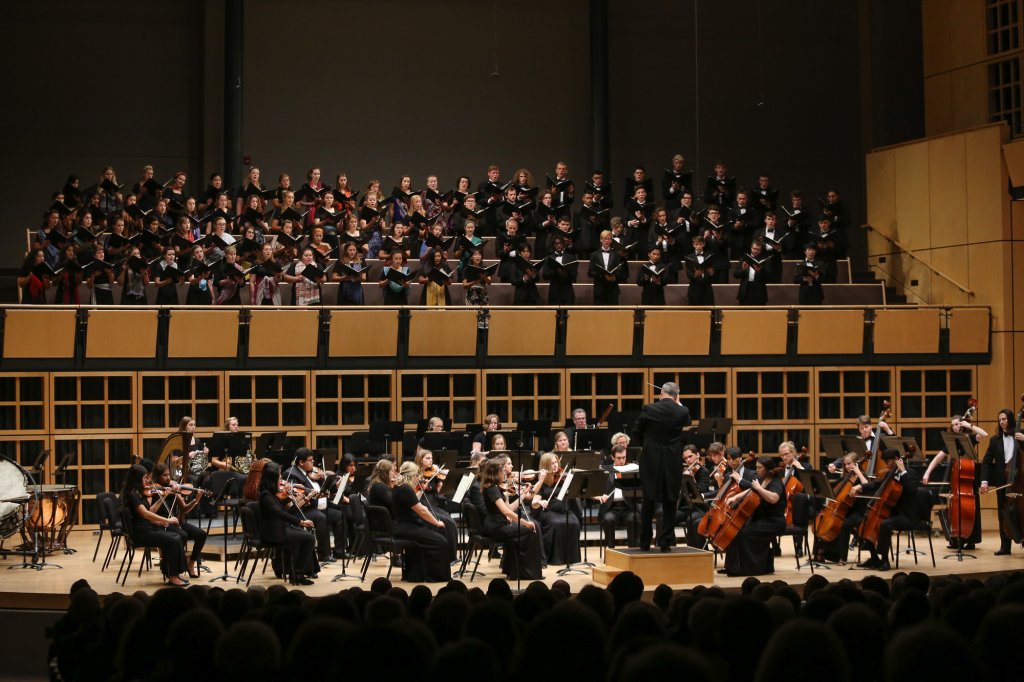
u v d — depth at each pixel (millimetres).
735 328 20516
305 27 25672
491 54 26453
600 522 16375
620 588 7922
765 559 14578
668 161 26938
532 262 21062
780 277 21656
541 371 20016
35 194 24797
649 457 13656
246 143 25359
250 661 5168
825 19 27328
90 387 18859
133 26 25250
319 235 20000
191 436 16500
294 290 19938
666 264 20953
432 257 19953
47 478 18422
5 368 18250
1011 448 16828
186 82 25422
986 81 23844
